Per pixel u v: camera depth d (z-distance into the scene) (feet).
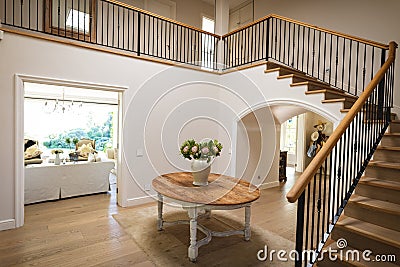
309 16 18.21
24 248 8.79
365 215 7.73
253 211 13.43
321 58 17.33
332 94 11.82
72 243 9.26
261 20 14.37
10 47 9.93
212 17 24.13
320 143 24.90
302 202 6.17
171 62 14.89
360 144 9.27
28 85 19.34
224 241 9.79
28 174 13.33
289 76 12.76
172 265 8.04
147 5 20.11
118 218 11.75
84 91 21.56
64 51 11.17
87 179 15.34
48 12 15.89
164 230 10.60
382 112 10.23
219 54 17.78
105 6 18.01
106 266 7.86
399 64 13.88
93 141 24.99
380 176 8.71
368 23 15.21
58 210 12.67
